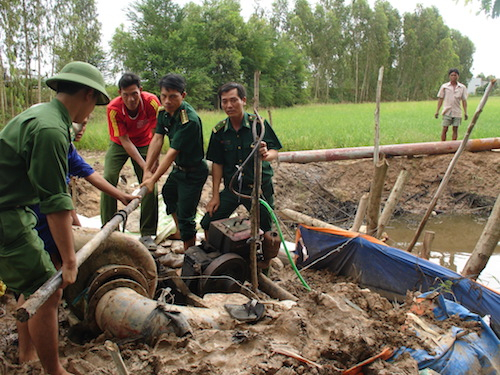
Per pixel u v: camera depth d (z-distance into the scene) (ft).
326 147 38.17
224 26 123.44
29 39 47.21
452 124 36.09
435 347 9.57
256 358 8.60
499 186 30.71
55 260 10.06
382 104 129.29
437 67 224.33
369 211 17.87
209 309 10.59
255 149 11.52
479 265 15.48
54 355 8.33
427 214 16.93
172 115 13.96
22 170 7.80
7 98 49.26
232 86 13.92
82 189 24.66
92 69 8.46
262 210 15.17
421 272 14.44
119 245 10.60
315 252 17.35
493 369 9.82
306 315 9.92
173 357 8.52
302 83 167.84
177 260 15.37
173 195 16.07
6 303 12.23
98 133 46.03
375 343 9.15
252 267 12.62
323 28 200.44
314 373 8.26
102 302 9.80
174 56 110.11
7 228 7.84
